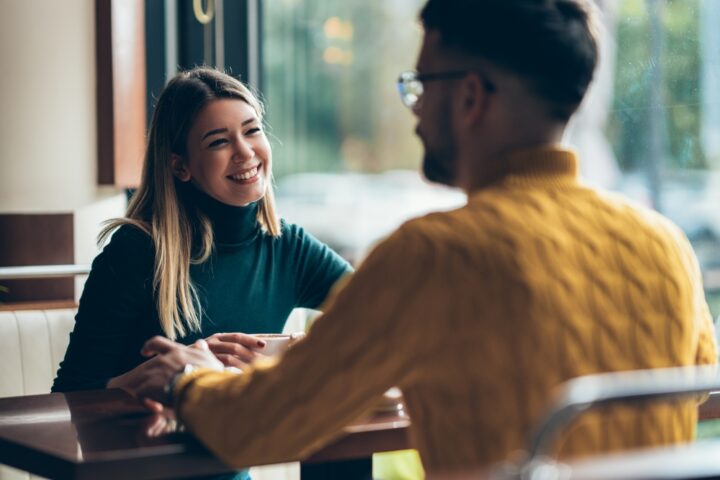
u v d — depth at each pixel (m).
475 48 1.31
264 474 2.74
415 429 1.32
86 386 2.30
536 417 1.22
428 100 1.37
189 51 3.54
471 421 1.24
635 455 0.90
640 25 3.33
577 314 1.24
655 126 3.33
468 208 1.29
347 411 1.32
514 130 1.32
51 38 3.17
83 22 3.22
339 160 3.63
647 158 3.34
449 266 1.24
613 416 1.26
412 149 3.61
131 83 3.30
